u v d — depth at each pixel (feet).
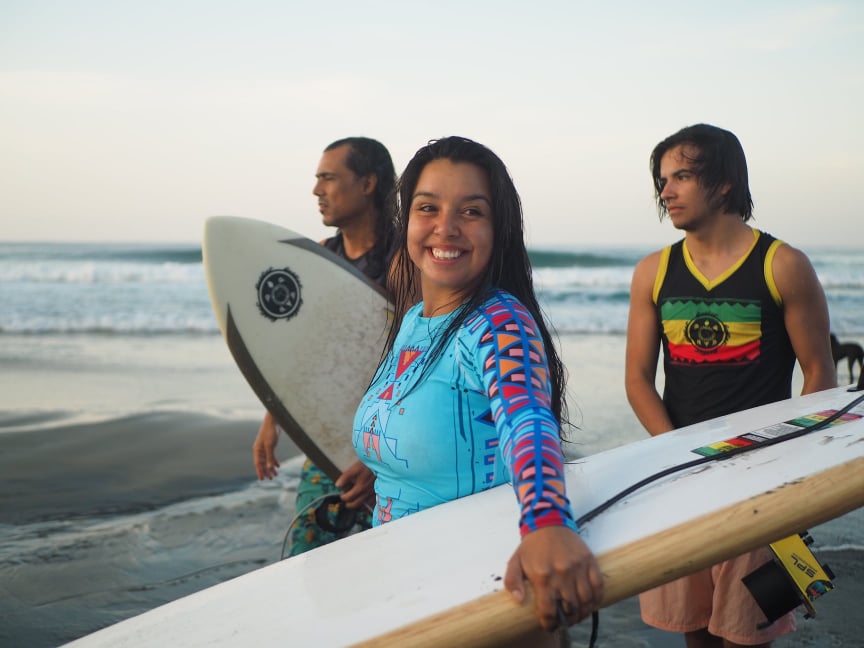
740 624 7.31
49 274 64.44
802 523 4.65
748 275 7.91
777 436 5.78
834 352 8.27
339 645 4.09
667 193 8.21
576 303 52.26
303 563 5.26
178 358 32.30
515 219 5.26
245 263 9.97
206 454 17.38
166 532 12.78
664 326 8.43
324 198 10.83
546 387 4.34
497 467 5.04
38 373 28.25
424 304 5.49
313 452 9.77
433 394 4.90
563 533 3.70
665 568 4.28
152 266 65.82
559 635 5.25
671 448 5.89
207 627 4.65
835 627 9.32
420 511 5.15
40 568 11.37
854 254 90.68
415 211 5.23
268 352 9.89
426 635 4.03
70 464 16.57
